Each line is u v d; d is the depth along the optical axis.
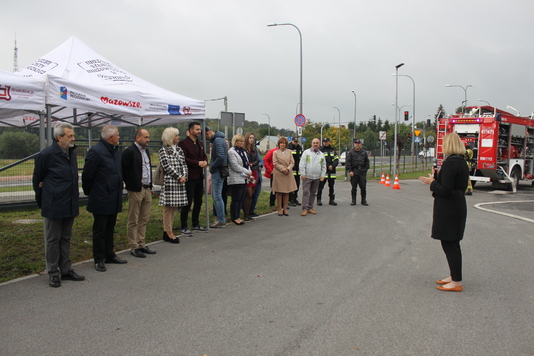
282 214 10.18
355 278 5.27
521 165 17.59
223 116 16.16
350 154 12.23
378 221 9.49
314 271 5.55
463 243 7.35
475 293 4.76
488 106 16.41
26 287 4.84
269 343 3.48
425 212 11.02
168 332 3.69
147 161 6.29
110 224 5.80
